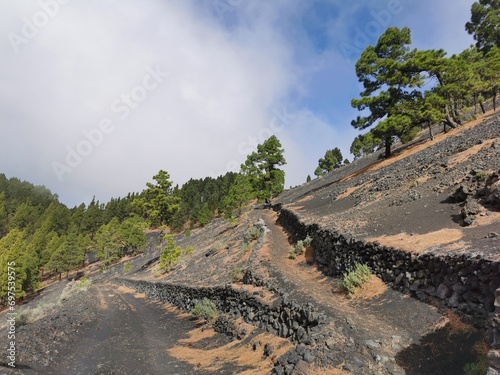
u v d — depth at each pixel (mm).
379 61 32344
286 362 7020
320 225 17297
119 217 136125
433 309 7441
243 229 34594
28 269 62656
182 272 30844
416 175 19391
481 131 21719
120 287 44094
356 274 10891
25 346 10555
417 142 36344
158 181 63312
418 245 9445
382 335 7059
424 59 29750
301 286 12133
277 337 9648
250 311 12672
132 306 24609
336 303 9930
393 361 6234
